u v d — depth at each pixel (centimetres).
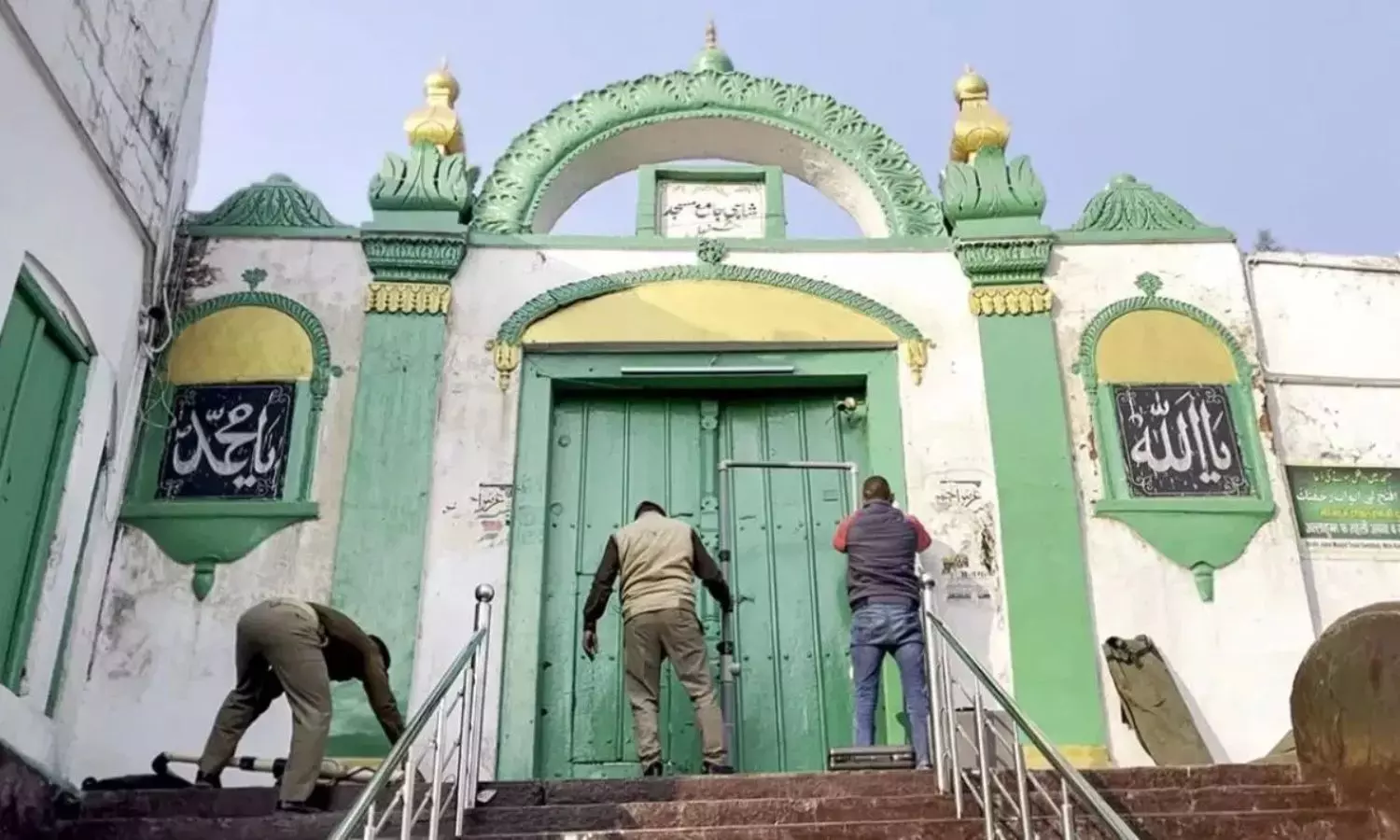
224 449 822
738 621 815
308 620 624
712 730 671
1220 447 838
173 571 789
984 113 944
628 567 709
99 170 749
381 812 600
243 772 741
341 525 800
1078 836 545
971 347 865
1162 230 899
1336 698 593
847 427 866
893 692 782
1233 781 612
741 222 937
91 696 757
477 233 889
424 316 859
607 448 859
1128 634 787
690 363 860
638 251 891
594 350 863
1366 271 905
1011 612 789
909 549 735
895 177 935
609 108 952
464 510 812
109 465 782
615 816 576
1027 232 883
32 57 664
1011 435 834
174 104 858
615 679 798
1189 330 870
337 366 848
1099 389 852
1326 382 873
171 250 861
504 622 785
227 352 848
